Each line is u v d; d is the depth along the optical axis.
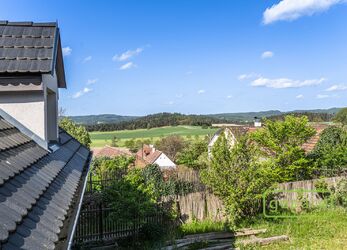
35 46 5.52
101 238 12.98
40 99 5.48
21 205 2.85
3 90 5.19
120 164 24.55
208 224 14.84
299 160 19.36
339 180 17.83
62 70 7.21
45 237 2.69
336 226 14.62
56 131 7.11
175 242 12.62
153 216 14.20
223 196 15.28
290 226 14.57
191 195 15.23
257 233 13.82
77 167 6.41
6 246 2.20
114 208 12.62
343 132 22.34
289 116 20.58
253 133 20.62
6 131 4.70
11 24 5.83
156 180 19.19
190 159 43.81
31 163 4.10
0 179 2.96
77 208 4.50
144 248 12.38
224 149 15.29
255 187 15.05
